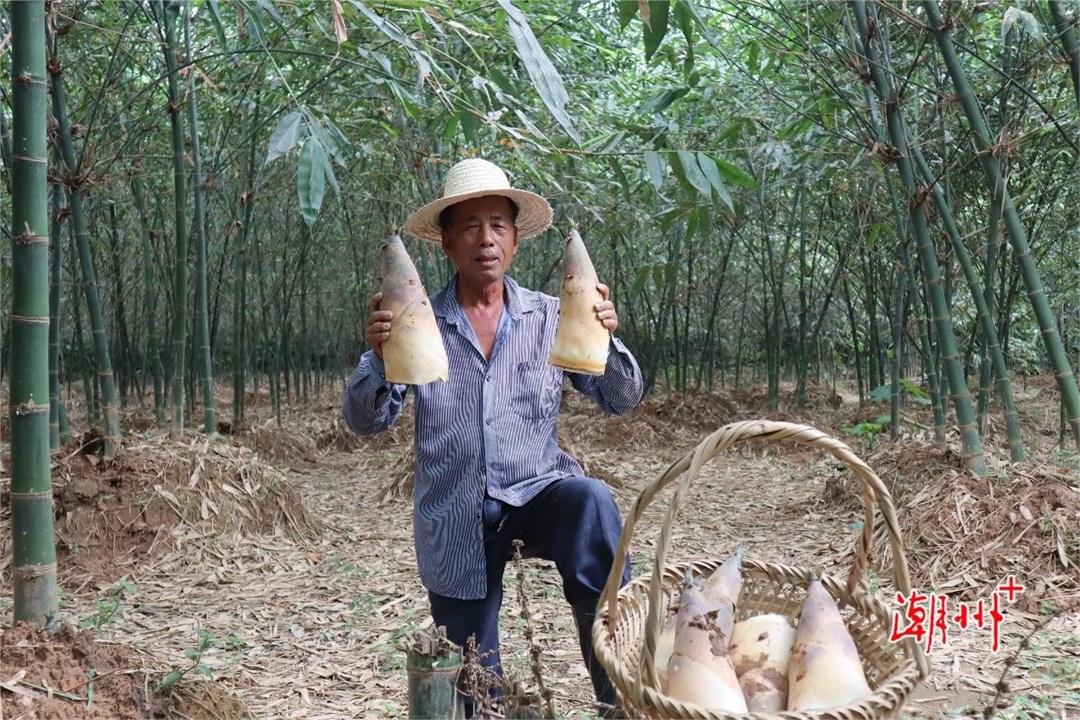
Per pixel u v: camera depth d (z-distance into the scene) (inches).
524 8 206.5
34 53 97.2
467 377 100.5
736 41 284.7
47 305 101.7
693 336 584.4
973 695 123.0
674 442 391.2
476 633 100.7
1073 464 265.6
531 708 83.2
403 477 277.7
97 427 215.2
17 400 100.9
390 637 150.7
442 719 81.5
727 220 391.5
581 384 104.5
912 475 212.7
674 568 87.2
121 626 160.2
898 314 321.7
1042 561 169.2
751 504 265.7
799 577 83.1
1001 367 205.8
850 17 220.7
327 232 443.8
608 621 76.9
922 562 177.6
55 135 206.1
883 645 77.2
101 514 200.4
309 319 584.1
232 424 358.6
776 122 280.2
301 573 195.9
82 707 94.9
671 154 145.4
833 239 413.7
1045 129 219.8
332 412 452.8
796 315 589.6
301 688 128.6
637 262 466.9
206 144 314.8
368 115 272.2
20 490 102.1
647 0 129.3
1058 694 121.3
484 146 264.5
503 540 100.4
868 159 232.5
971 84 243.0
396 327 90.3
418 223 104.9
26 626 101.2
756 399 486.0
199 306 259.9
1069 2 180.9
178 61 235.9
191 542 201.3
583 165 296.4
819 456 338.0
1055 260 372.5
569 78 273.9
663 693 72.1
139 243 432.8
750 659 74.6
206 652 144.5
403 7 139.9
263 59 218.1
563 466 105.3
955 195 272.5
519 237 112.0
